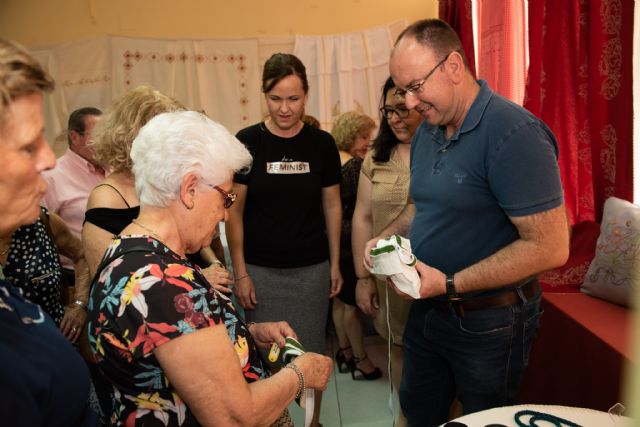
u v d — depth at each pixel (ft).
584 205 7.80
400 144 6.48
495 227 4.58
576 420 3.70
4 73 2.00
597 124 7.07
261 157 6.57
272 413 3.27
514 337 4.79
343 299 8.83
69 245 5.75
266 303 6.83
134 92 4.49
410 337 5.61
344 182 8.59
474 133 4.41
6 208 2.15
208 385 2.85
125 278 2.91
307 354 3.77
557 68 7.55
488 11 9.21
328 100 13.62
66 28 13.23
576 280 7.55
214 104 13.66
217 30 13.62
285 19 13.65
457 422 3.74
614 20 6.59
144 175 3.11
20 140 2.09
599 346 5.90
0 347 2.11
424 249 4.96
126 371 2.98
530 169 4.07
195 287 2.96
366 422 7.92
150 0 13.37
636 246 6.56
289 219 6.66
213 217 3.34
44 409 2.26
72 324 5.46
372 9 13.64
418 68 4.32
